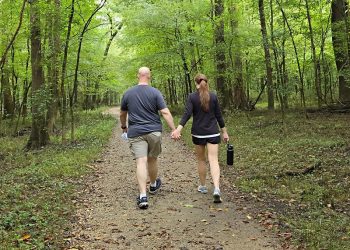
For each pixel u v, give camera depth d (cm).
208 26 1891
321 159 864
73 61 1944
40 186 727
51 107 1521
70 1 1420
